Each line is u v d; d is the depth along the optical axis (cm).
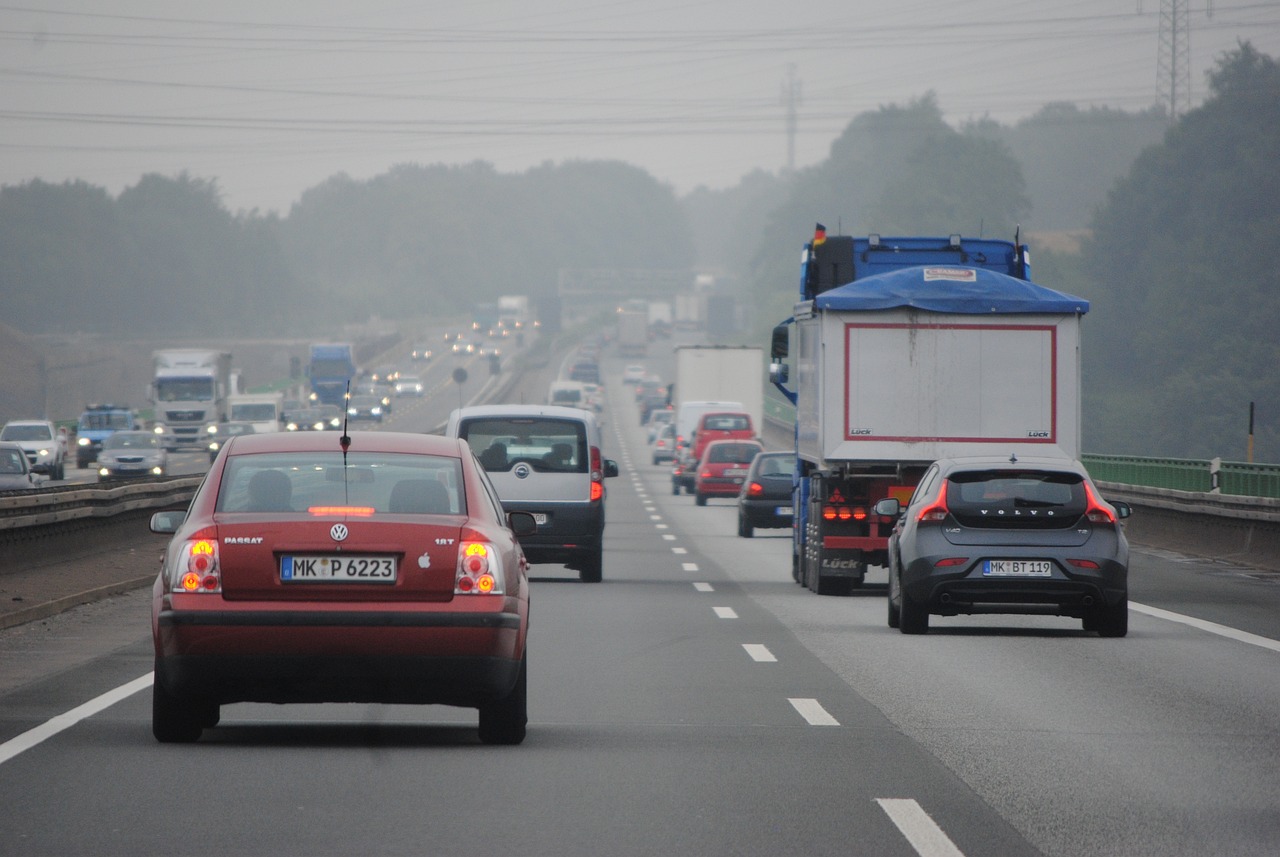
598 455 7331
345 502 3080
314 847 2295
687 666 4416
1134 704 3725
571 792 2698
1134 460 11900
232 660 2941
